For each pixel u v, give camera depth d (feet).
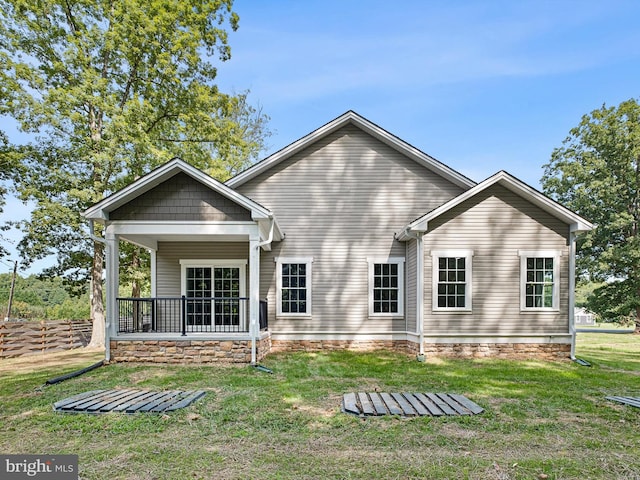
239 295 38.86
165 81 48.47
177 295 38.86
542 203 32.58
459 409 17.66
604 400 20.07
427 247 33.30
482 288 33.09
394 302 37.50
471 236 33.32
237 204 29.73
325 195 38.09
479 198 33.55
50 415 17.12
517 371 27.40
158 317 38.40
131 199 29.68
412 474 11.48
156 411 17.29
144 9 45.57
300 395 20.38
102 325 47.16
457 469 11.81
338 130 38.65
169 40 47.03
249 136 84.07
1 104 42.06
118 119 42.78
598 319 82.69
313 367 28.37
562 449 13.52
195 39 47.70
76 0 44.45
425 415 16.83
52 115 42.57
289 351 36.37
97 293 47.37
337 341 36.88
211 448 13.41
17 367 31.40
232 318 38.65
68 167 48.60
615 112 77.30
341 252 37.73
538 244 33.27
